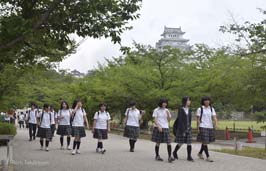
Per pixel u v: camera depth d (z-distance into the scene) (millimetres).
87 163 11734
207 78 27578
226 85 27391
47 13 7715
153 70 28047
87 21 8219
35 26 7664
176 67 28656
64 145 18109
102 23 8312
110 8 8148
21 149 16016
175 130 12570
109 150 15836
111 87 29250
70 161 12180
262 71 18438
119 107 32156
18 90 19141
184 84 27156
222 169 10766
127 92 28828
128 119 15336
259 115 20641
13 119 33625
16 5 8148
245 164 11820
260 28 17828
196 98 26938
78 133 14336
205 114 12555
